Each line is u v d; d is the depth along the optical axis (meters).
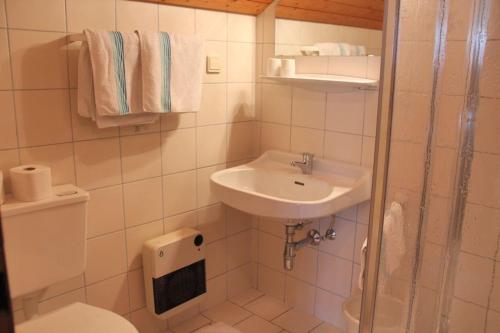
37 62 1.61
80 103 1.68
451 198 1.08
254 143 2.45
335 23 1.98
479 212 1.42
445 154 0.99
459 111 1.03
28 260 1.53
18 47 1.56
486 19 1.11
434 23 0.82
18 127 1.60
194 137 2.16
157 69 1.78
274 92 2.30
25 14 1.56
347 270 2.15
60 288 1.81
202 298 2.27
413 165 0.85
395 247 0.85
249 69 2.34
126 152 1.92
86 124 1.77
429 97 0.85
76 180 1.78
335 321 2.26
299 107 2.20
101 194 1.87
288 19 2.16
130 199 1.97
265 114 2.37
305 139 2.21
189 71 1.90
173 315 2.15
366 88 1.92
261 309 2.42
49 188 1.58
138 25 1.85
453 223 1.14
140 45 1.74
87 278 1.89
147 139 1.98
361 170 1.98
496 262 1.48
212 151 2.26
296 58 2.17
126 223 1.98
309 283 2.34
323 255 2.24
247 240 2.56
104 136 1.84
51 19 1.62
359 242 2.08
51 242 1.58
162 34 1.80
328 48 2.03
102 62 1.65
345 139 2.05
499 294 1.50
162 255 2.03
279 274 2.48
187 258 2.15
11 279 1.49
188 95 1.91
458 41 0.95
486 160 1.30
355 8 1.89
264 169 2.23
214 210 2.34
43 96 1.64
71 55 1.69
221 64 2.19
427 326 1.06
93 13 1.72
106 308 1.98
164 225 2.13
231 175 2.15
